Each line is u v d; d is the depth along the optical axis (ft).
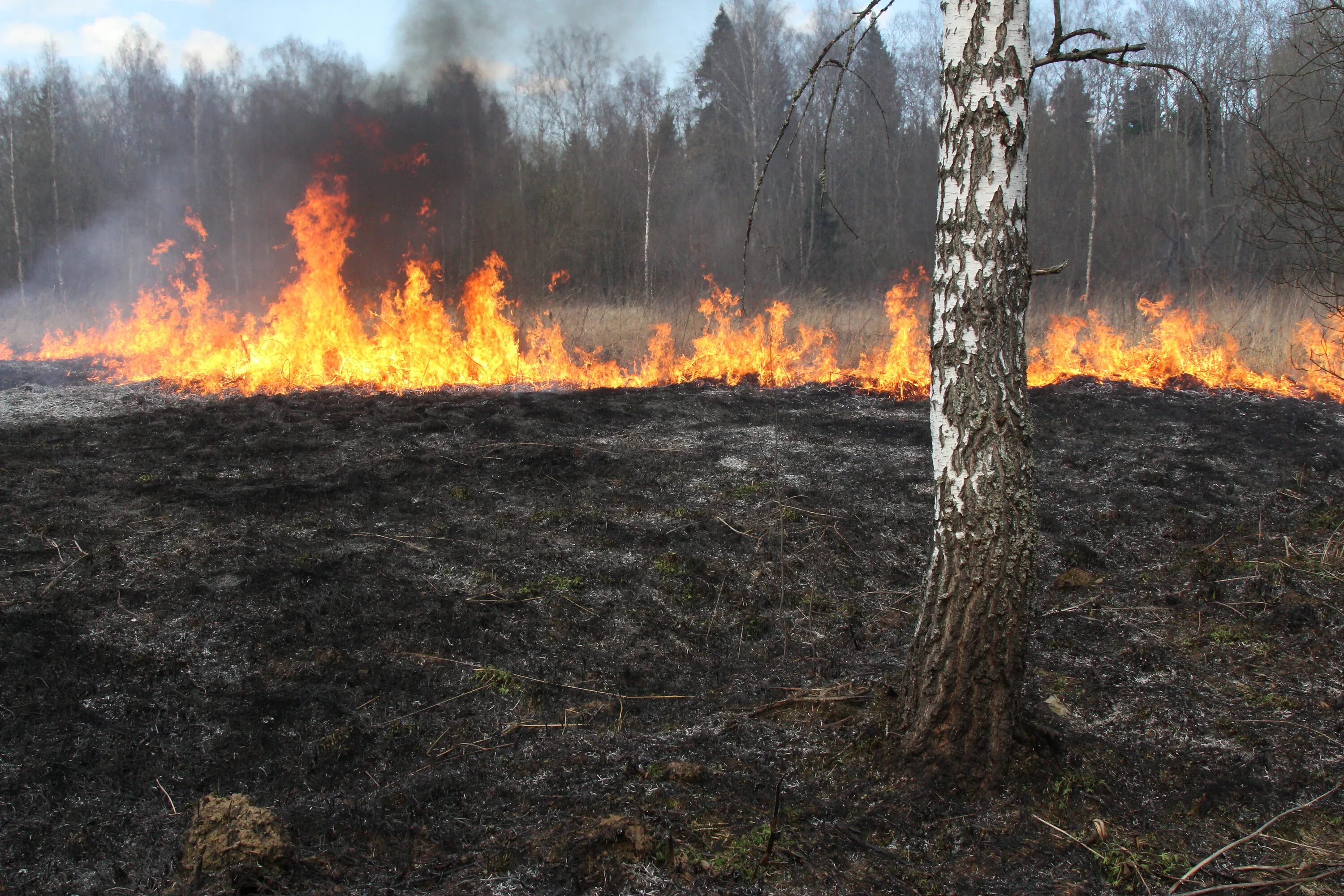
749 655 14.61
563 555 17.62
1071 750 11.40
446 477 21.76
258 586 15.65
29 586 15.44
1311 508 20.31
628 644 14.82
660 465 23.07
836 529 19.12
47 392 32.19
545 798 10.81
